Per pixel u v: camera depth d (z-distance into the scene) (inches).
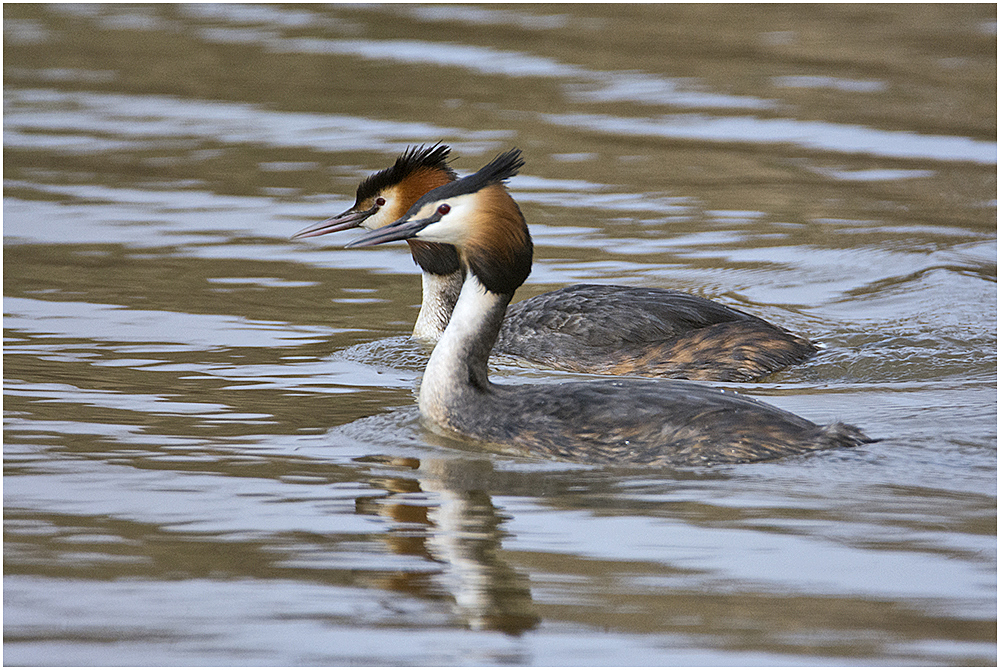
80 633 342.3
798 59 1251.8
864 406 511.2
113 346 593.3
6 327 615.5
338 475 444.8
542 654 331.3
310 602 357.7
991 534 393.4
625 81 1167.0
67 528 402.6
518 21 1413.6
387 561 381.1
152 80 1178.6
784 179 901.8
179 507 417.7
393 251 772.6
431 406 492.4
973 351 586.6
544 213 820.0
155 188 868.0
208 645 337.1
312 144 973.2
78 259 725.9
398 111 1061.8
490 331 489.4
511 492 428.8
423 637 340.8
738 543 390.0
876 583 365.4
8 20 1433.3
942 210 836.6
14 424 493.4
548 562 379.6
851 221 812.0
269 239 772.6
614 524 403.9
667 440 453.1
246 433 487.5
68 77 1189.7
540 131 1007.6
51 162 929.5
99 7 1512.1
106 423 496.7
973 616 347.6
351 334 622.5
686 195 863.1
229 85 1157.1
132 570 375.9
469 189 486.9
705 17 1438.2
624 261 732.7
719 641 336.8
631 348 569.3
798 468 442.0
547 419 469.4
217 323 630.5
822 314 649.0
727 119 1050.1
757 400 476.1
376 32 1365.7
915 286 693.3
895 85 1156.5
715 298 672.4
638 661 327.0
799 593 361.1
